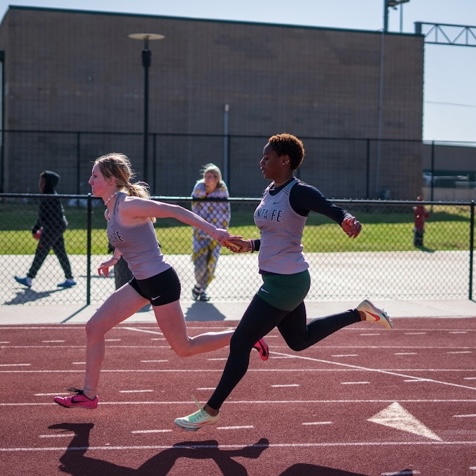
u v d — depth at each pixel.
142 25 42.84
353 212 38.38
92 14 42.06
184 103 43.62
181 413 7.22
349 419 7.10
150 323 11.46
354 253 21.16
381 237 25.81
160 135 41.31
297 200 6.27
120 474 5.76
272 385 8.23
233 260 19.06
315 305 13.29
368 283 16.06
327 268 18.22
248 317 6.37
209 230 6.64
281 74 45.03
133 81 42.78
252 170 44.53
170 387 8.09
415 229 23.22
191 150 43.59
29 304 13.01
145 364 9.05
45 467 5.88
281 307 6.35
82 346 9.99
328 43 45.66
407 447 6.39
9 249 20.45
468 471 5.88
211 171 12.91
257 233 25.12
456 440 6.57
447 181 51.50
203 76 43.88
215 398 6.34
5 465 5.90
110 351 9.70
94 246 21.31
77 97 42.03
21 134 41.28
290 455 6.18
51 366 8.95
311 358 9.50
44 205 14.48
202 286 13.38
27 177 41.34
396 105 46.81
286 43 45.06
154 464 5.96
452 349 10.16
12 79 41.12
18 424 6.86
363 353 9.84
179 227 27.98
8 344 10.09
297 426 6.89
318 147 45.44
